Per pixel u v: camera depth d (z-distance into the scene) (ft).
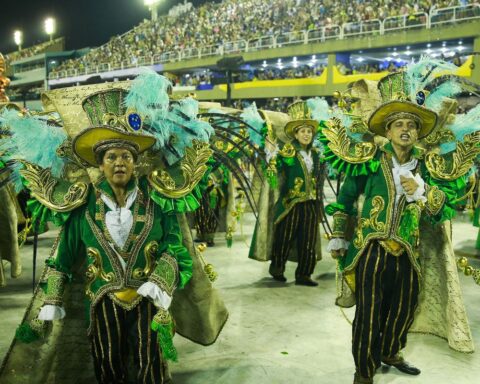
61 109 8.73
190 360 11.98
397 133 9.60
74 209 8.45
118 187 8.30
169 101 8.96
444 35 57.21
